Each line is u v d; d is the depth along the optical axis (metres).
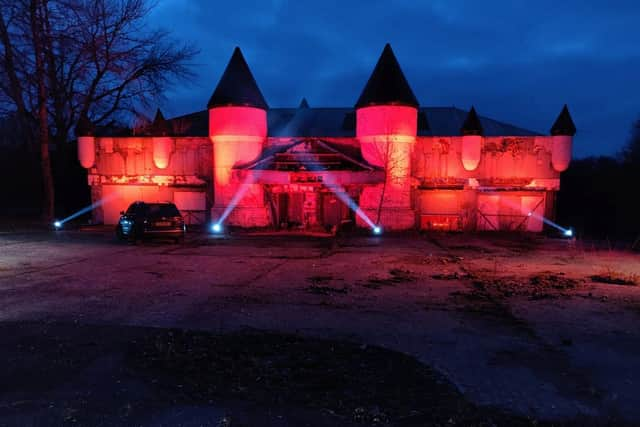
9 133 33.81
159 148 24.84
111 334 6.77
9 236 20.41
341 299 9.15
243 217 23.23
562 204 30.06
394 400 4.68
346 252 16.02
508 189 22.92
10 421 4.25
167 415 4.36
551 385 5.07
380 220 22.47
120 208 25.80
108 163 25.69
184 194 25.19
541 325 7.38
